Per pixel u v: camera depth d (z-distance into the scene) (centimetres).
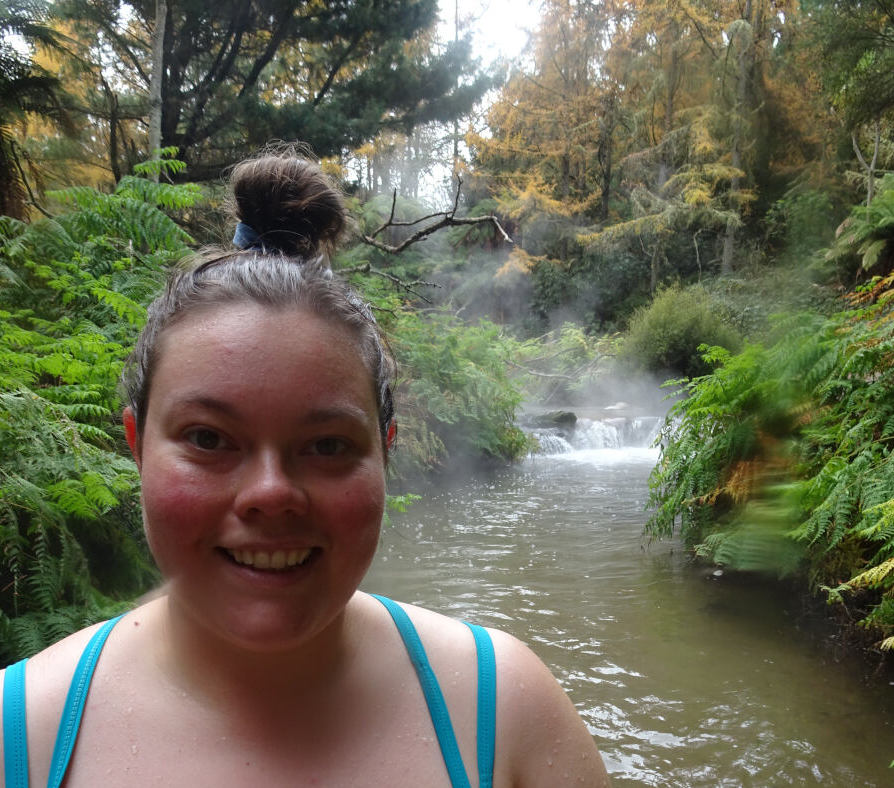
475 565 518
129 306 363
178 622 66
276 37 1072
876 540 334
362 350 68
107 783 61
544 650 365
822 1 1142
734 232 2053
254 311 63
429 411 870
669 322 1730
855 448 351
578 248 2439
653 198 2148
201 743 63
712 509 457
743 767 264
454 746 68
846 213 1337
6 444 261
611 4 2256
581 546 566
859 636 356
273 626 60
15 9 822
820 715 298
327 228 121
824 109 1702
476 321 2316
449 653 74
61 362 319
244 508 59
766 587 444
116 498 292
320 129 1034
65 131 970
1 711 64
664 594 443
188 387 62
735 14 2069
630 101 2422
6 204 686
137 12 1025
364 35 1149
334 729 65
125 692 65
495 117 2384
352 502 62
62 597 269
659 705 309
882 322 370
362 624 73
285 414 60
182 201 459
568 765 72
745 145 2062
